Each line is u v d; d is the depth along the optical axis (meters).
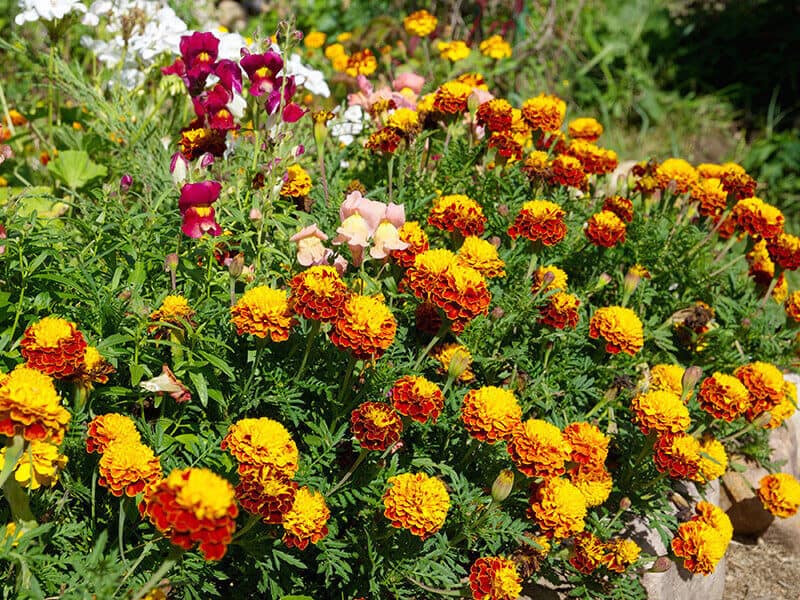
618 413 3.01
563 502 2.29
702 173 3.77
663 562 2.60
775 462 3.37
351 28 6.18
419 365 2.52
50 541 1.97
